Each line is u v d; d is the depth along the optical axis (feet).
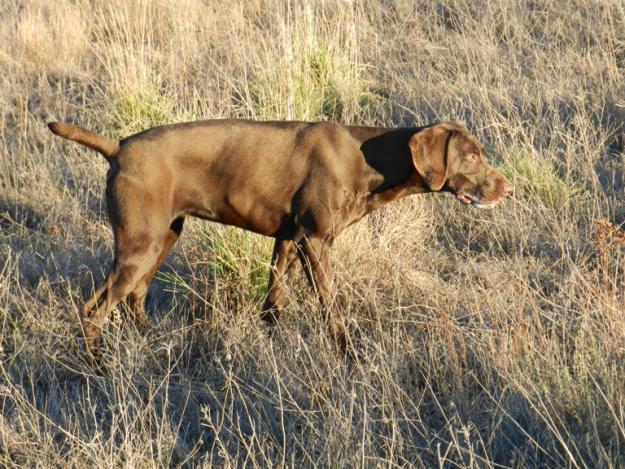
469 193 51.78
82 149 79.82
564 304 49.96
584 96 83.66
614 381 40.60
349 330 51.39
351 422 39.40
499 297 51.39
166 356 50.21
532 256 61.52
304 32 92.07
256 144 51.29
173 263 60.95
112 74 90.43
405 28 109.40
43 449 39.45
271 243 58.44
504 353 44.16
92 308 49.62
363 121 84.79
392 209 65.51
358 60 97.35
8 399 45.75
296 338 48.93
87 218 68.90
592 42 102.06
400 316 51.16
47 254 63.10
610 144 78.79
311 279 50.83
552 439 38.50
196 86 93.15
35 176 75.20
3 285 54.80
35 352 49.08
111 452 37.35
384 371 42.93
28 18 111.34
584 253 61.41
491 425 40.37
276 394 42.86
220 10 114.62
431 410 44.01
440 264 62.03
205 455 40.45
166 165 50.16
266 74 85.15
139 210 49.37
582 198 68.59
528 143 71.72
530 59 97.19
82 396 45.14
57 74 100.07
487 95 83.97
